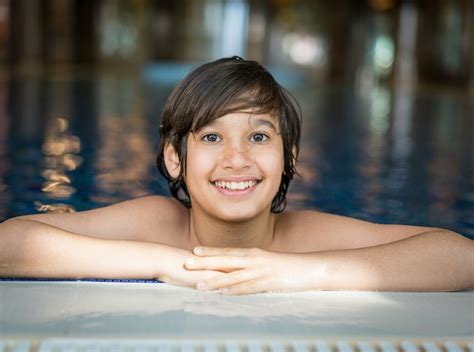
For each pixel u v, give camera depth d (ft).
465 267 5.37
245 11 65.82
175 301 4.77
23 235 5.42
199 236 5.88
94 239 5.48
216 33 66.49
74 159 15.81
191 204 6.07
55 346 3.96
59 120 23.59
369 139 22.30
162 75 55.36
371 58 62.49
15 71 47.83
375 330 4.34
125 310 4.55
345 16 61.82
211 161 5.30
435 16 58.75
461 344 4.17
